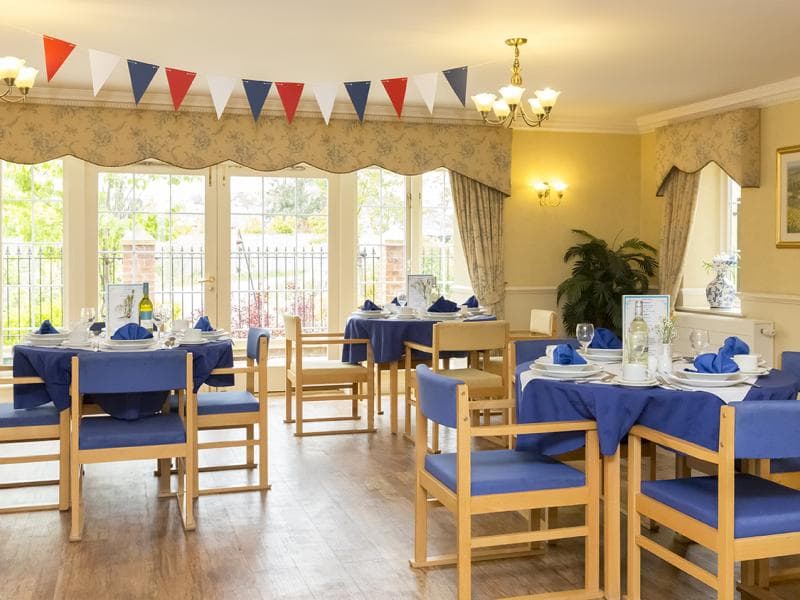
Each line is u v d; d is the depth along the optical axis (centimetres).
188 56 567
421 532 364
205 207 769
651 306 345
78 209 736
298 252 798
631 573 324
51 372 425
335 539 401
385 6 455
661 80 645
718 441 297
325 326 808
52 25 493
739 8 463
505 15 473
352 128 756
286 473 522
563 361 345
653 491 308
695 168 743
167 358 390
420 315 663
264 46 539
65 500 444
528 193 821
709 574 279
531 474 322
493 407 363
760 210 691
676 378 323
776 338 677
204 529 416
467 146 787
